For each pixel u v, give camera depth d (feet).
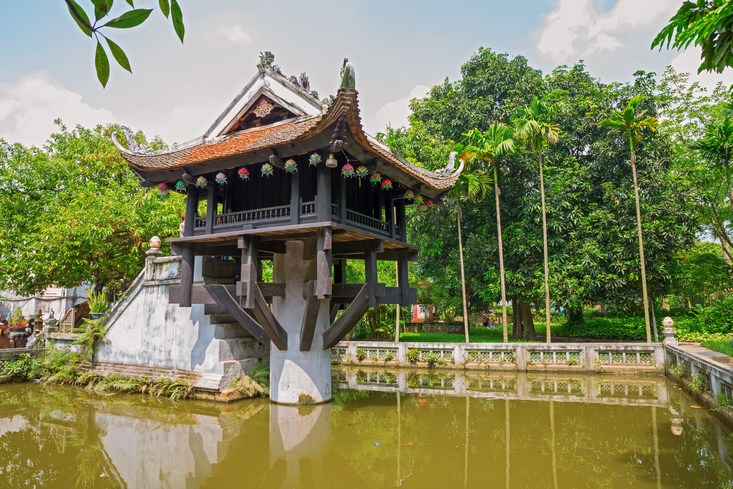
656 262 63.31
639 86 68.49
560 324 100.22
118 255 54.85
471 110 73.31
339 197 29.35
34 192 59.88
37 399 38.27
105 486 21.13
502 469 23.04
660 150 66.64
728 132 47.83
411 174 32.09
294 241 35.53
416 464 23.85
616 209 66.74
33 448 26.40
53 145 67.26
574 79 76.48
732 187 64.64
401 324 80.84
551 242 66.39
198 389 37.19
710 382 33.78
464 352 55.21
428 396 40.40
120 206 51.65
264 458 24.64
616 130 64.59
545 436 28.55
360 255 39.52
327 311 36.50
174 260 40.45
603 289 67.00
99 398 38.34
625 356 50.93
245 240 30.04
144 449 26.12
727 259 85.51
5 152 61.36
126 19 5.52
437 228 73.87
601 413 34.14
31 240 52.70
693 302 91.09
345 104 23.45
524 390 43.29
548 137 59.31
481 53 78.43
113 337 43.83
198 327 38.73
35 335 51.83
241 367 38.75
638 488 20.26
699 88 76.02
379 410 34.83
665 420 31.89
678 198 64.59
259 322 32.17
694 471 22.11
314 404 35.12
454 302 88.43
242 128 37.32
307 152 27.53
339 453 25.40
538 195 67.87
